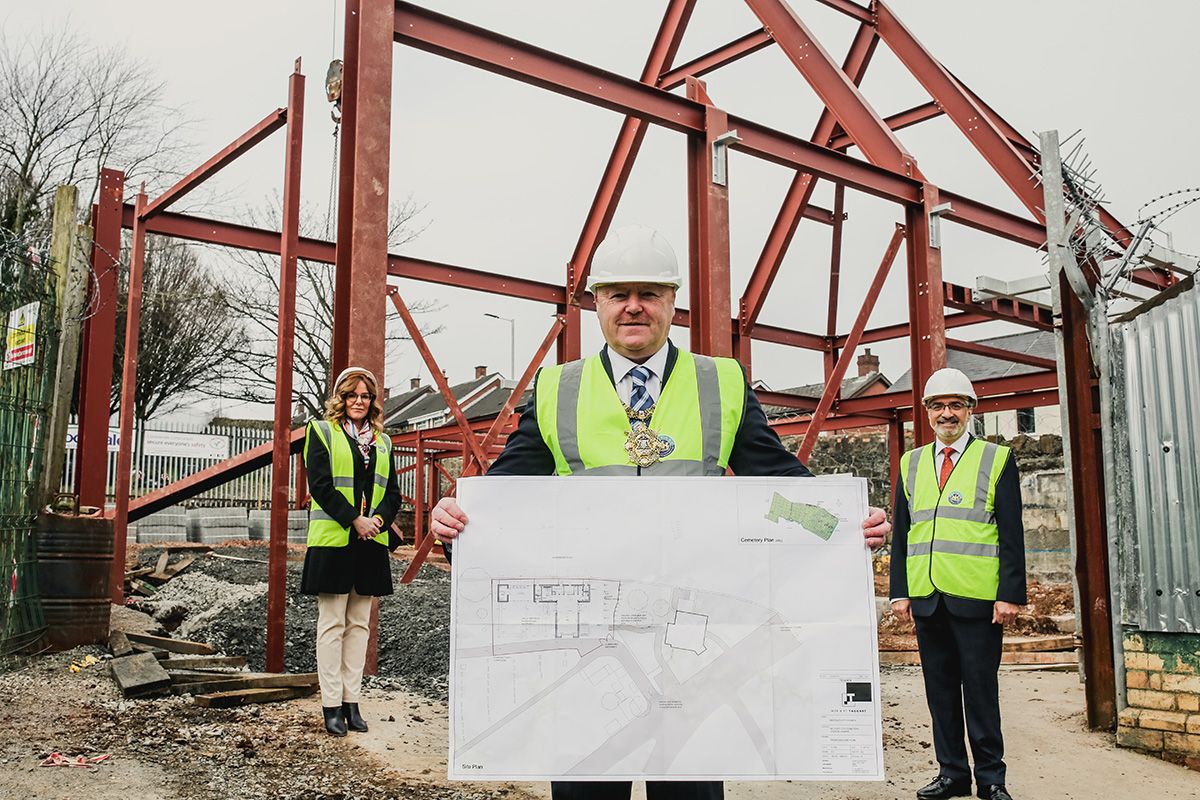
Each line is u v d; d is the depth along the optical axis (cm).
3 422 534
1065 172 618
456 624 201
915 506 433
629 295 216
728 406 219
